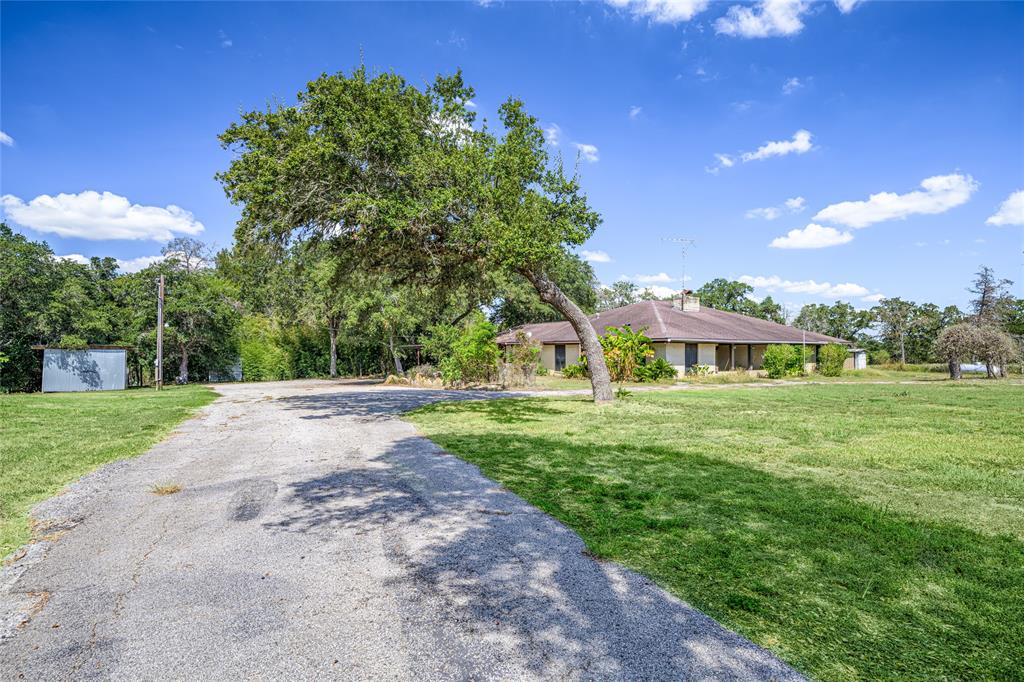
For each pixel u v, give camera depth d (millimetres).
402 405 15625
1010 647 2842
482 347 24109
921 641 2908
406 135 12961
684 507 5344
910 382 26938
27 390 29969
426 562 4059
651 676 2605
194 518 5176
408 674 2646
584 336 16047
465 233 13703
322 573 3883
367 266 16031
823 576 3727
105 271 35062
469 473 6930
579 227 14664
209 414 13867
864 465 7219
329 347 40750
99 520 5125
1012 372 35156
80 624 3172
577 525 4844
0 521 5078
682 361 29094
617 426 10938
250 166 12180
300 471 7148
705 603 3355
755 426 10820
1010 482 6270
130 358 33938
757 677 2590
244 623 3168
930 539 4398
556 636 2988
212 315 34719
